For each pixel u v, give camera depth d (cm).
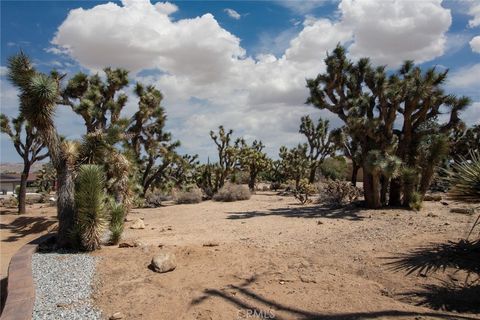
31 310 457
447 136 1398
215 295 509
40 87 787
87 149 921
